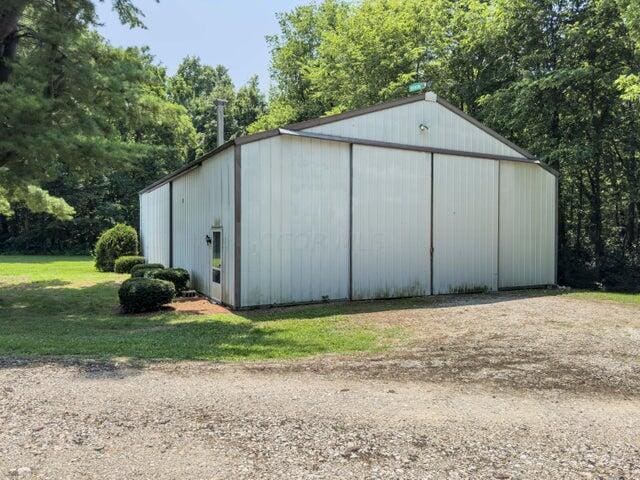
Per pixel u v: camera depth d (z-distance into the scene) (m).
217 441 3.44
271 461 3.15
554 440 3.53
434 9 23.64
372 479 2.93
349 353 6.40
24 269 19.78
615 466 3.13
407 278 12.14
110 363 5.60
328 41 28.95
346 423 3.79
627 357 6.26
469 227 13.26
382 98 23.64
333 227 11.02
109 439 3.46
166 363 5.67
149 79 12.05
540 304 11.38
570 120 17.88
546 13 17.95
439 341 7.18
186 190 13.93
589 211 20.25
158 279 10.58
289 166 10.41
